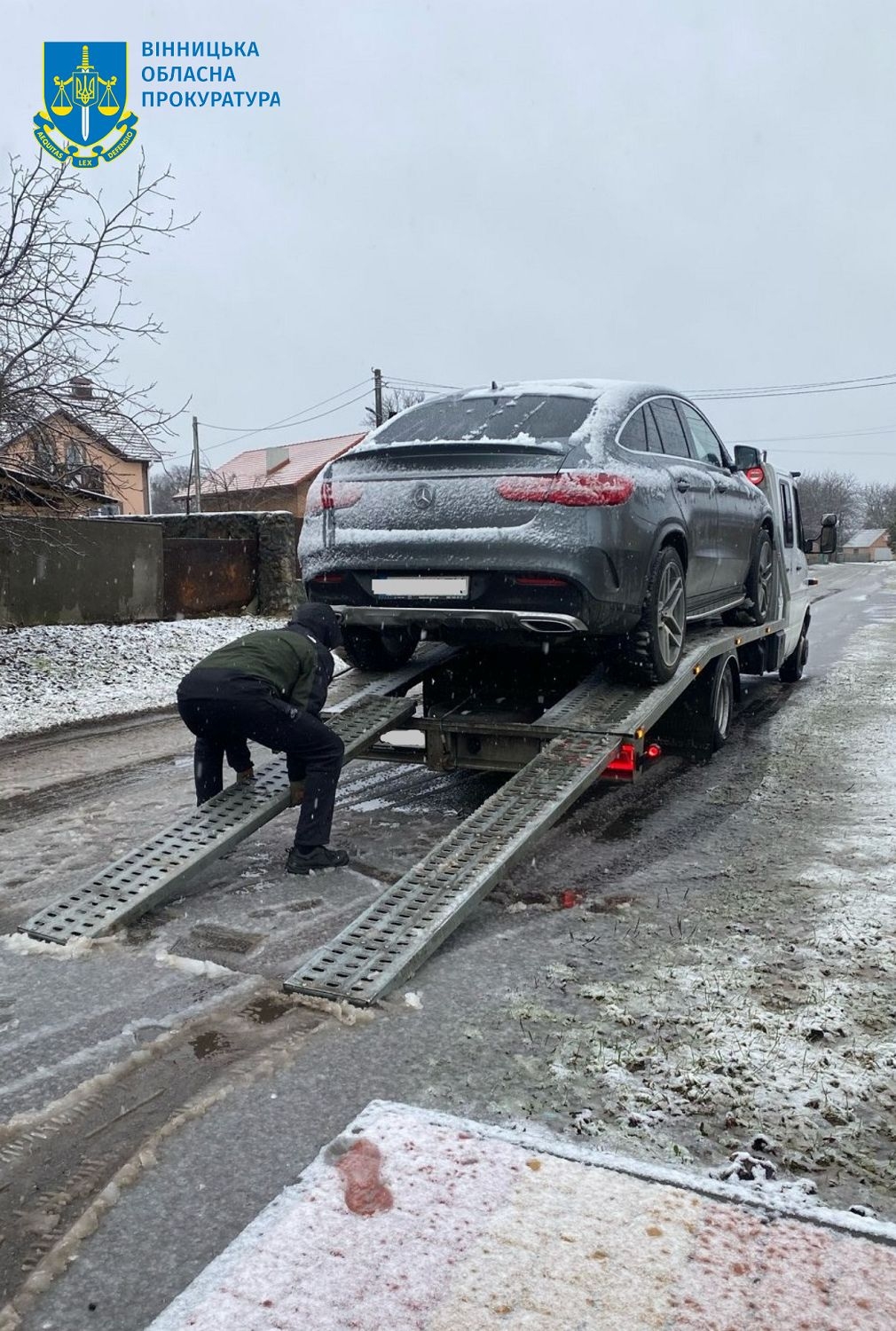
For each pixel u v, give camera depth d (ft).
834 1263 7.22
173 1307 6.89
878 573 141.69
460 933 13.65
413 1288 7.02
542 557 16.30
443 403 20.06
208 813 16.26
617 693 18.93
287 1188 8.13
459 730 18.52
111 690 35.55
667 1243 7.43
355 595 18.21
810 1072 9.95
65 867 17.03
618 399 19.01
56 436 35.40
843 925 13.62
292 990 11.80
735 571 24.04
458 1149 8.61
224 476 173.78
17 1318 6.93
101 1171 8.53
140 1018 11.30
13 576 42.83
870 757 23.67
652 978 12.13
